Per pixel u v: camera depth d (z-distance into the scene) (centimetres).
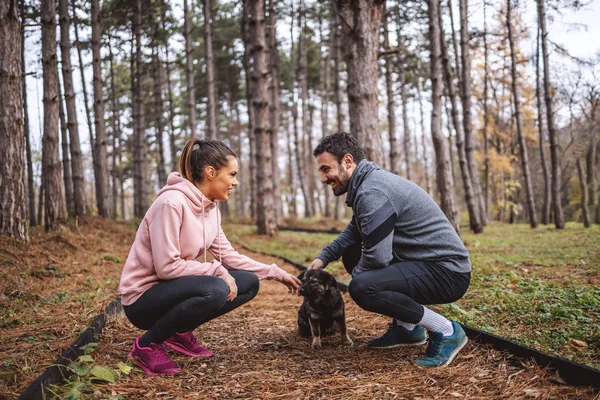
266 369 351
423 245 353
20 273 637
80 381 293
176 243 332
